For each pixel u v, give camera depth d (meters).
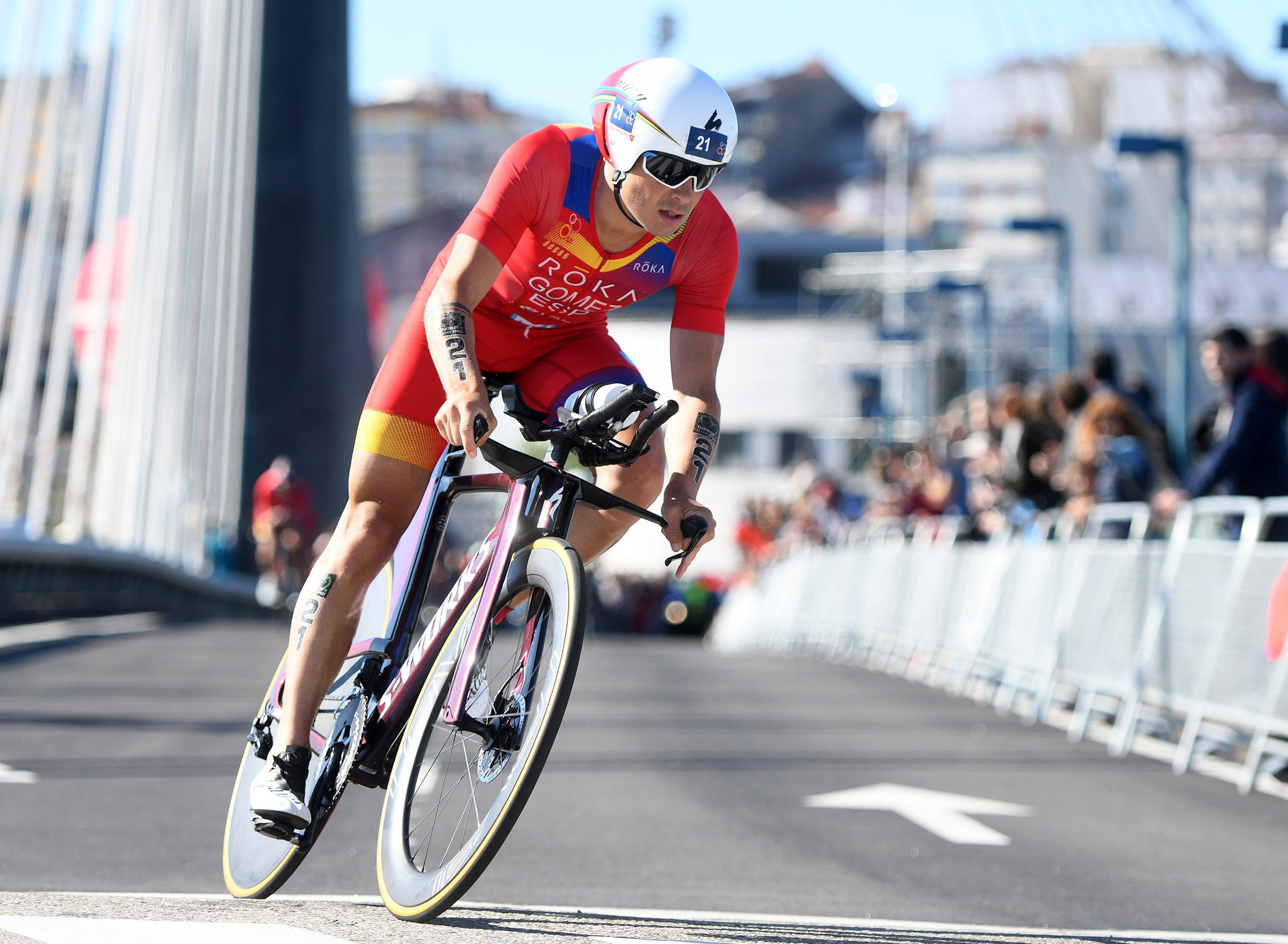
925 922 5.14
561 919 4.69
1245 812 8.19
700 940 4.32
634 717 12.15
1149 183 79.62
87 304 24.59
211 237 33.38
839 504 29.56
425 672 4.54
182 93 30.78
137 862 6.05
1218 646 9.69
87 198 22.62
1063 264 37.66
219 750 9.57
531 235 4.58
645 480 4.81
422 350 4.69
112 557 24.33
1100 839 7.25
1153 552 10.85
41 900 4.40
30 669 15.02
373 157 127.44
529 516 4.39
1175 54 73.31
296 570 26.36
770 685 15.83
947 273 59.19
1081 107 83.12
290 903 4.64
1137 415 12.45
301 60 38.00
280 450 37.41
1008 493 15.21
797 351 73.25
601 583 61.34
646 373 69.38
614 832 7.07
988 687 14.54
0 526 19.58
